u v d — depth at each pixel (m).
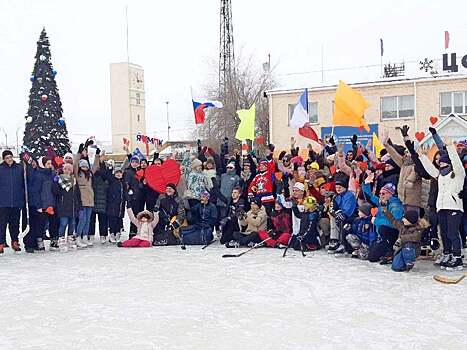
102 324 5.91
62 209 11.00
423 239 9.23
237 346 5.12
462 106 27.28
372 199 9.91
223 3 41.69
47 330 5.74
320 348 5.04
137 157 12.48
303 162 11.97
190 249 11.12
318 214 10.66
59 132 30.41
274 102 30.94
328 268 8.80
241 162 13.32
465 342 5.15
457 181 8.27
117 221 12.23
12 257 10.46
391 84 28.55
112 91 54.19
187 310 6.39
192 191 12.08
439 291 7.11
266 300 6.80
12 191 10.80
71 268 9.19
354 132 28.89
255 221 11.30
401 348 5.01
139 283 7.89
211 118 38.25
